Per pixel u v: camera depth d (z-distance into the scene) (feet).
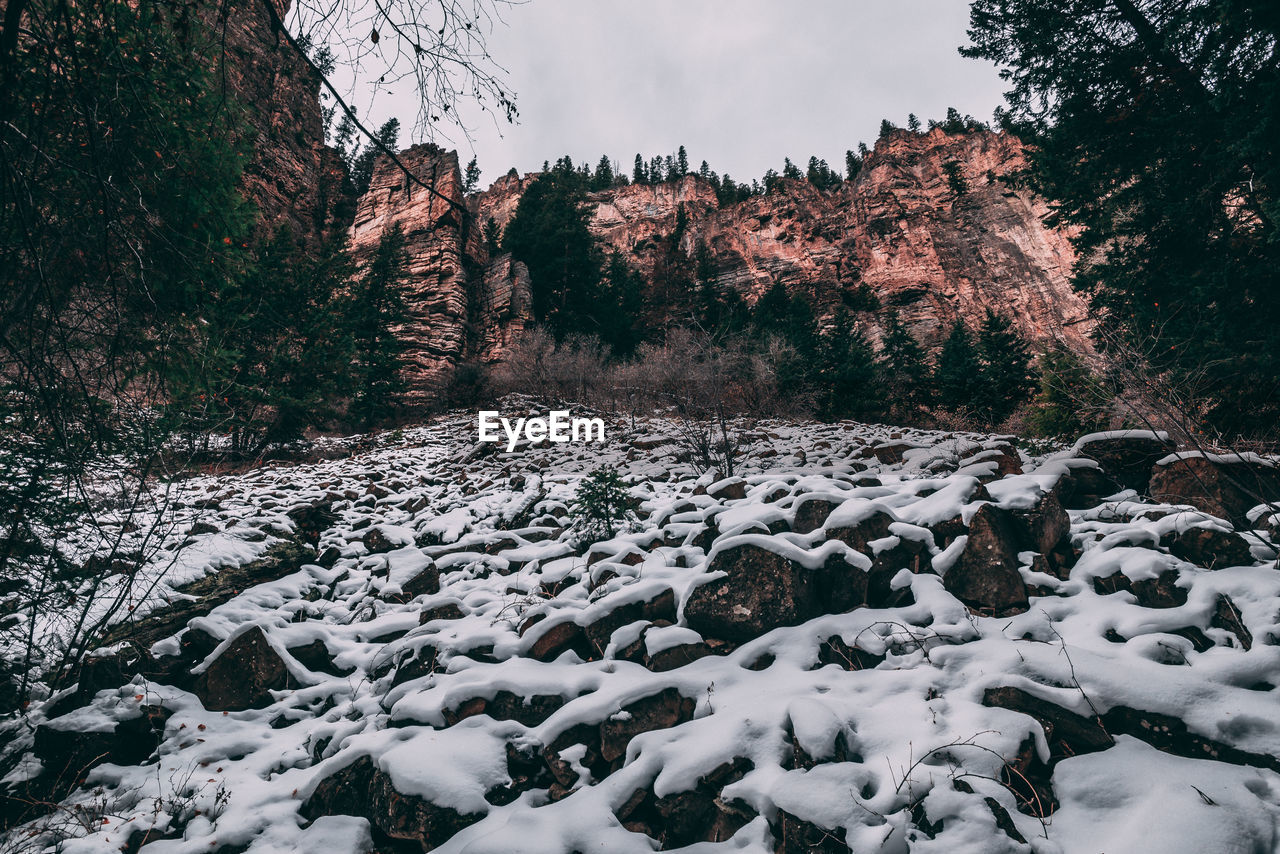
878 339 112.16
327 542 24.52
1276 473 13.84
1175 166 29.78
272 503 28.17
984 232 164.55
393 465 44.70
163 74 9.75
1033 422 40.37
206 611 17.35
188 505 25.89
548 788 10.74
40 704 13.03
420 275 99.66
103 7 8.22
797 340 76.07
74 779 11.84
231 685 14.70
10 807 11.11
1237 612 10.59
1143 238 34.30
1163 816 7.62
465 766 10.68
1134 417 15.05
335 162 135.95
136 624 15.65
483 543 22.97
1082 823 7.93
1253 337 26.37
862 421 69.51
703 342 46.50
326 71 6.74
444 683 13.08
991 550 12.96
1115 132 33.71
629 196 247.50
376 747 11.48
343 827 10.37
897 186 183.11
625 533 20.47
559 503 26.96
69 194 9.23
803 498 15.38
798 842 8.11
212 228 13.91
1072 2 32.63
